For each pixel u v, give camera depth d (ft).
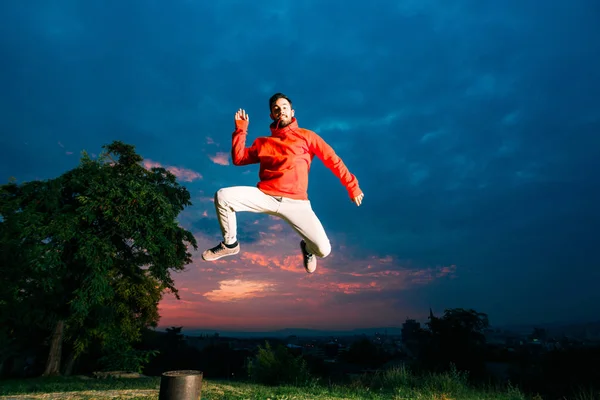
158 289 82.17
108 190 62.64
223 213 10.30
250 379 47.32
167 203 68.69
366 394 30.73
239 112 11.93
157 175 76.02
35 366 82.48
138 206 64.75
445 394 31.58
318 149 11.41
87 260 59.82
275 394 27.99
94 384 41.83
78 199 62.39
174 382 12.89
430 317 102.94
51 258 57.93
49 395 25.99
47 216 62.59
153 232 63.67
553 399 55.62
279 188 10.62
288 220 10.84
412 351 119.85
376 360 146.72
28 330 69.87
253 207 10.57
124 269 74.43
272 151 10.97
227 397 25.62
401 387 33.42
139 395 25.93
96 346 81.61
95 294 59.57
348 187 11.70
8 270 57.72
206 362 151.33
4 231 57.52
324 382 44.29
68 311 65.51
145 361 68.03
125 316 76.89
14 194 67.15
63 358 81.30
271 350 47.96
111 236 65.98
